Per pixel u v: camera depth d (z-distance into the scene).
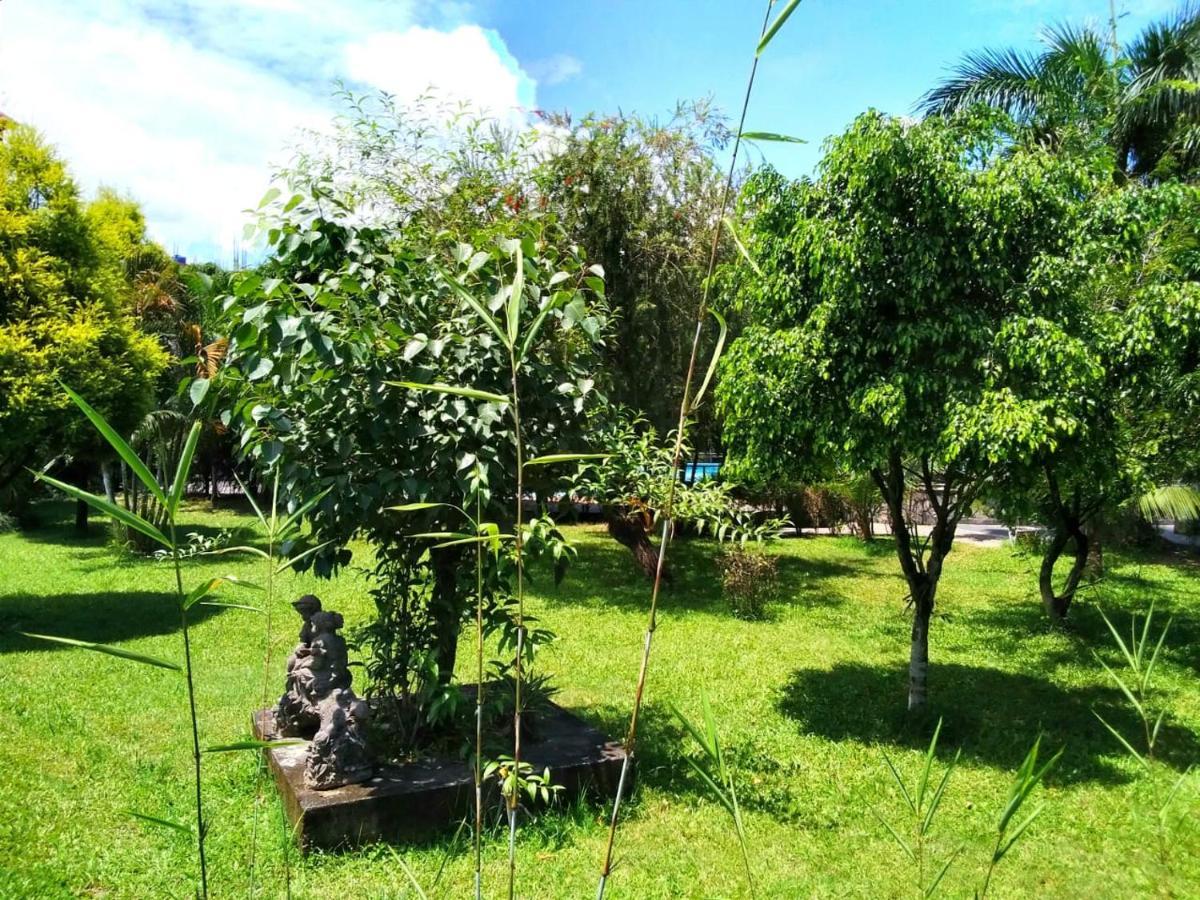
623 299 12.09
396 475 4.38
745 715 6.52
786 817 4.72
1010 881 4.09
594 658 8.11
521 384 4.71
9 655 7.64
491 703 4.86
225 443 19.05
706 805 4.81
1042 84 12.45
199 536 4.57
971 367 5.66
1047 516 9.60
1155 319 6.05
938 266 5.55
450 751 4.82
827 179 5.93
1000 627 9.75
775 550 15.16
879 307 5.89
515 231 5.25
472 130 8.64
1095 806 4.96
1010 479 5.96
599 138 11.98
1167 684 7.50
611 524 12.05
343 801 4.09
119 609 9.90
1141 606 10.59
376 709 5.05
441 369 4.60
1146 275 8.22
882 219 5.59
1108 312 6.65
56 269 9.02
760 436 6.23
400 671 4.87
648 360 12.39
